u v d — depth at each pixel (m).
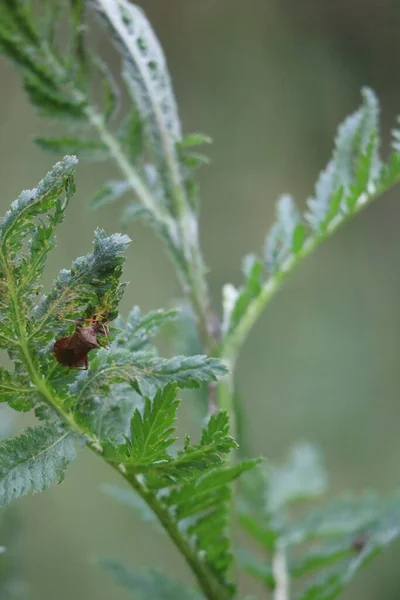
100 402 0.43
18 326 0.42
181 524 0.48
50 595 1.11
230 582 0.47
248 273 0.51
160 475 0.43
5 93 1.41
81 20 0.52
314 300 1.40
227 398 0.50
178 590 0.54
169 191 0.50
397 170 0.50
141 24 0.50
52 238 0.41
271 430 1.30
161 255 1.37
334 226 0.50
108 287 0.41
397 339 1.37
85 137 0.52
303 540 0.56
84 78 0.53
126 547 1.16
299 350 1.36
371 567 0.93
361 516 0.57
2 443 0.42
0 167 1.38
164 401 0.42
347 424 1.30
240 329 0.51
